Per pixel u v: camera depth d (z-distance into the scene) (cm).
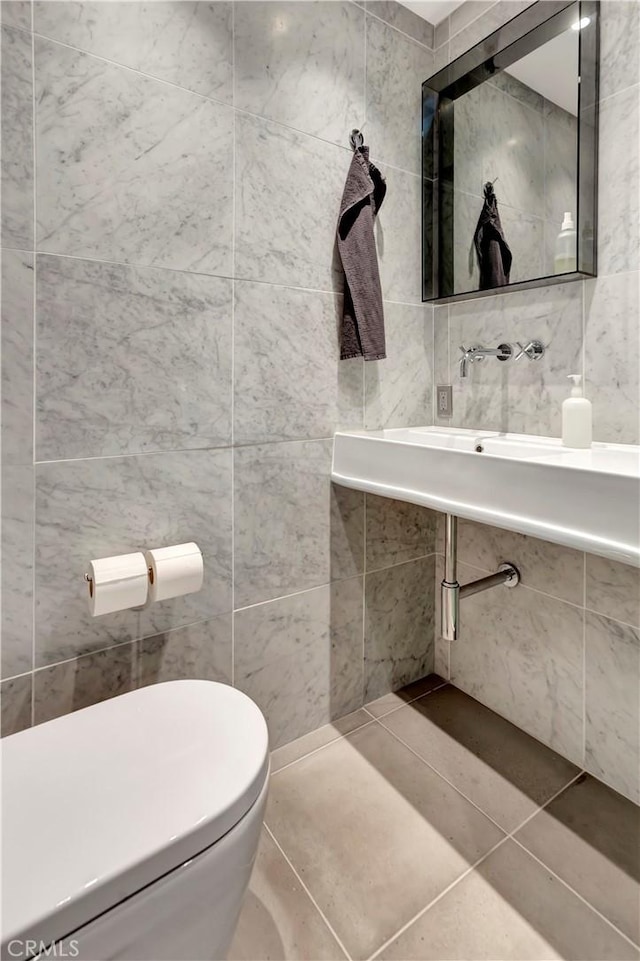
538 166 130
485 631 157
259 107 121
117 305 105
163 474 115
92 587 100
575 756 135
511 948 90
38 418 99
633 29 113
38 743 79
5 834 62
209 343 118
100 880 56
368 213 133
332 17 134
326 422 142
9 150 92
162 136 108
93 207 101
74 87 97
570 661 134
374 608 159
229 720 85
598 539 81
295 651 142
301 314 133
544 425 138
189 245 113
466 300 156
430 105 155
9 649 99
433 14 155
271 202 125
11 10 90
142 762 75
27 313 96
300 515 139
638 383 117
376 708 159
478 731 148
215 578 125
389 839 112
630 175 115
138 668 115
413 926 94
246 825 69
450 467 108
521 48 131
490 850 109
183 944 64
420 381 164
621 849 109
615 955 88
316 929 94
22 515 99
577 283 127
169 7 107
